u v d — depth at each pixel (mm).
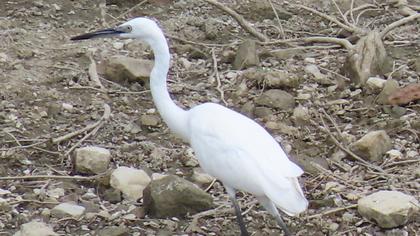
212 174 8711
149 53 13672
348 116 11922
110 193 9961
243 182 8422
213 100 12367
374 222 9383
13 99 12180
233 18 14938
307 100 12273
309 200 9891
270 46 14016
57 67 13125
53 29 14328
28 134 11367
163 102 9227
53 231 9148
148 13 15141
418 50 13867
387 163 10625
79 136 11359
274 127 11508
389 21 14961
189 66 13406
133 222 9461
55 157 10914
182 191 9516
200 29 14609
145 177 10156
